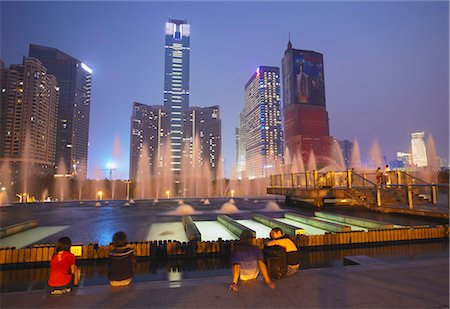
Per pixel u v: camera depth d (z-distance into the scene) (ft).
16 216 62.44
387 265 19.76
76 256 26.40
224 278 17.31
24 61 404.16
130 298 14.42
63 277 15.26
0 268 24.95
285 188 85.25
